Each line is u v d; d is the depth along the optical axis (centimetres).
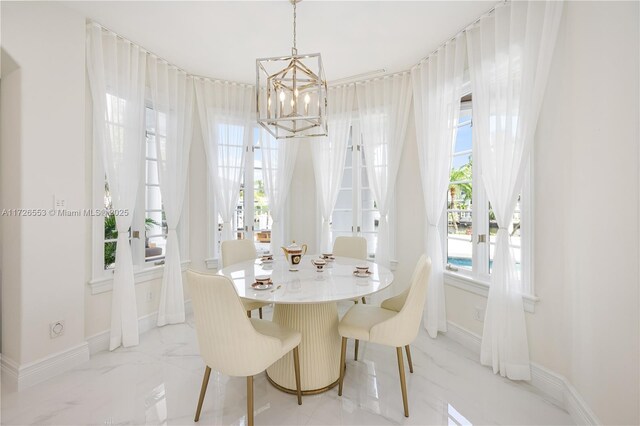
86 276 240
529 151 192
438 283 277
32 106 197
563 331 181
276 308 206
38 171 200
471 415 170
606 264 143
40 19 201
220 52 280
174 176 302
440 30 245
